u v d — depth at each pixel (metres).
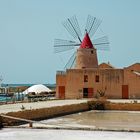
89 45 70.00
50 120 37.38
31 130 27.64
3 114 30.28
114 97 63.53
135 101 53.72
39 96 70.06
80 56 69.56
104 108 51.31
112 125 33.06
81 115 43.66
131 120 37.78
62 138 24.08
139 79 62.84
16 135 25.19
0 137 24.38
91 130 27.72
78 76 64.94
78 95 64.88
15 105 45.25
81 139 23.69
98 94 63.84
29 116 34.62
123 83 63.41
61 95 66.00
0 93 94.50
